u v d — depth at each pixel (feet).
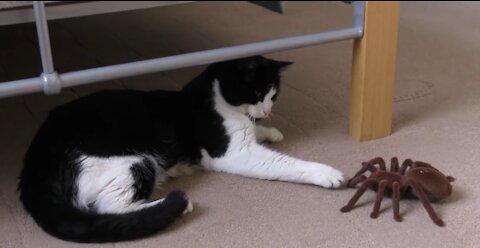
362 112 3.95
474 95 4.70
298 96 4.85
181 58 3.40
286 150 3.97
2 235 3.14
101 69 3.23
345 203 3.30
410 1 7.70
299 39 3.67
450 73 5.19
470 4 7.41
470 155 3.76
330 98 4.80
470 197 3.30
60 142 3.24
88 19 7.20
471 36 6.16
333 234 3.03
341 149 3.95
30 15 3.59
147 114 3.52
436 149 3.87
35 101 4.93
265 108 3.79
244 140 3.62
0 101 4.91
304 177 3.47
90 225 2.94
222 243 3.00
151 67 3.34
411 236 2.98
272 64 3.83
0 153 4.08
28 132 4.39
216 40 6.35
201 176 3.70
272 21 6.97
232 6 7.68
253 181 3.60
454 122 4.25
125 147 3.29
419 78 5.10
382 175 3.23
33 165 3.21
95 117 3.38
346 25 6.68
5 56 5.96
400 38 6.20
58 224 2.96
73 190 3.11
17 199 3.49
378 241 2.96
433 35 6.25
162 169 3.53
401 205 3.25
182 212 3.14
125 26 6.93
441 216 3.13
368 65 3.83
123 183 3.18
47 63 3.07
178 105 3.70
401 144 3.97
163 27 6.88
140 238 3.05
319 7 7.48
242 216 3.23
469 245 2.89
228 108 3.67
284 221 3.16
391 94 4.00
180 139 3.63
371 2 3.67
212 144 3.63
